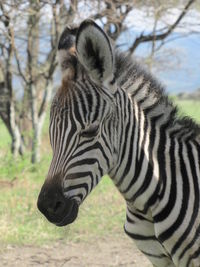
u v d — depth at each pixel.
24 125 22.27
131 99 5.50
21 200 13.16
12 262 9.62
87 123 5.06
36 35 19.97
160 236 5.44
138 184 5.48
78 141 5.05
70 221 5.04
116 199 13.62
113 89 5.27
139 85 5.55
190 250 5.35
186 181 5.44
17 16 17.48
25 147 20.12
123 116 5.38
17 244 10.56
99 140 5.14
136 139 5.46
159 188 5.45
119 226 11.80
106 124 5.20
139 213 5.62
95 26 4.98
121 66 5.48
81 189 5.08
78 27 5.21
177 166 5.49
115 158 5.37
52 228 11.04
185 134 5.67
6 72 19.17
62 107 5.10
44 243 10.68
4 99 19.08
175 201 5.39
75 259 9.89
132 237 5.78
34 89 18.91
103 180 15.36
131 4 18.14
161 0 18.44
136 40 19.73
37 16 18.75
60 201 4.99
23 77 18.95
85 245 10.70
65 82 5.19
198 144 5.66
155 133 5.56
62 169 5.03
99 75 5.15
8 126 19.27
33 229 11.29
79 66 5.20
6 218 11.86
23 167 16.45
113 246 10.67
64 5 18.36
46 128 24.08
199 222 5.34
